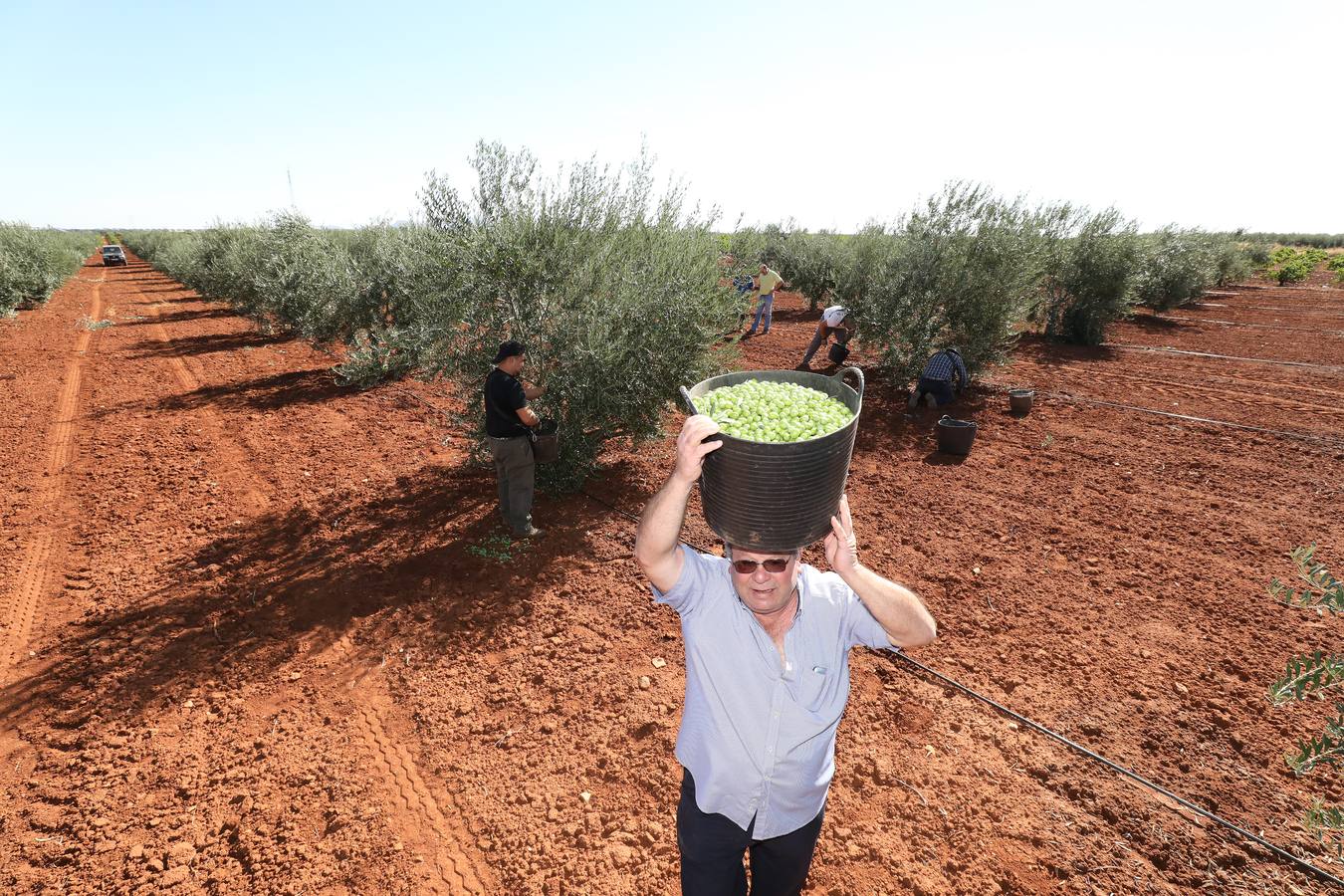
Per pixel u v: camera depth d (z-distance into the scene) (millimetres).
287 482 7805
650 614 5219
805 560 6082
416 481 7840
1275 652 4633
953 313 11430
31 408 10930
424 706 4242
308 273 13469
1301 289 28250
